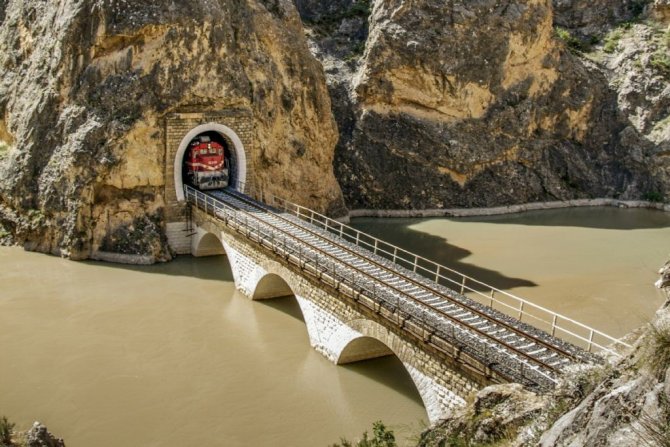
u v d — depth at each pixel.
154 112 36.03
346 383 22.52
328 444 19.08
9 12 43.75
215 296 31.00
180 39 36.34
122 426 19.98
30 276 33.19
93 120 35.72
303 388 22.28
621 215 52.44
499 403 13.82
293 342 25.84
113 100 35.72
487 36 52.25
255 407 21.14
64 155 36.03
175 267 35.31
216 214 33.41
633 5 64.25
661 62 58.31
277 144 42.56
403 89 51.97
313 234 29.38
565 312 29.97
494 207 53.12
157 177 36.56
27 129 38.09
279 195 43.06
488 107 53.59
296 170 44.03
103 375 23.11
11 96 41.19
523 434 11.33
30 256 36.34
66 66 36.78
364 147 51.81
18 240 37.81
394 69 51.50
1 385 22.28
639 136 57.03
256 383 22.62
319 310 23.92
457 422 13.85
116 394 21.84
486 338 18.16
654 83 57.72
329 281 22.81
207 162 37.97
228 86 38.31
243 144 39.38
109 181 35.56
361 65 54.28
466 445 12.77
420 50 51.00
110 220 36.12
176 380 22.84
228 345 25.62
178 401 21.47
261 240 28.23
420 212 51.47
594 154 58.59
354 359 23.59
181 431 19.78
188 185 38.53
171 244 37.16
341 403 21.34
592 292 32.59
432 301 21.00
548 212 53.66
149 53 35.94
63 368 23.56
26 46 41.28
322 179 46.06
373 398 21.64
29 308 29.08
